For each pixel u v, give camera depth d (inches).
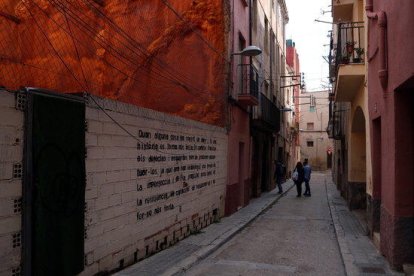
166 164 360.2
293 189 1175.0
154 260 314.8
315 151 2352.4
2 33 429.1
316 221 576.7
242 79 680.4
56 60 474.3
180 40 582.6
